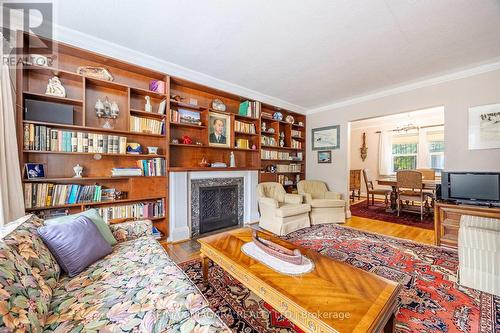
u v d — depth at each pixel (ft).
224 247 5.85
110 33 7.34
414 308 5.29
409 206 16.84
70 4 5.94
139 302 3.57
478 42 7.77
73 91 7.97
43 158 7.47
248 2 5.86
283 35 7.38
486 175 8.96
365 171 18.92
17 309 2.66
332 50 8.33
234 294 5.90
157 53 8.66
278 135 14.99
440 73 10.35
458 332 4.52
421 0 5.78
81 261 4.56
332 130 15.33
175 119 10.18
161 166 9.60
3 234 3.73
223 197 12.20
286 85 11.93
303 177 17.06
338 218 13.15
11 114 6.24
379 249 9.01
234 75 10.69
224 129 12.21
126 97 9.12
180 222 10.07
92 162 8.46
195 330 3.03
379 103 12.94
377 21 6.63
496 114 9.23
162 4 5.94
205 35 7.41
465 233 6.26
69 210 7.79
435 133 20.15
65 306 3.50
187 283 4.11
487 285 5.87
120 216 8.66
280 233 10.85
